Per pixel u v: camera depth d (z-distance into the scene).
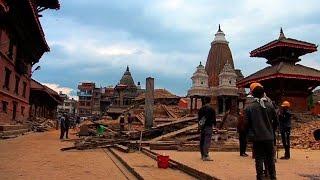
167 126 23.88
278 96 39.28
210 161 11.17
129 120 36.16
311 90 39.97
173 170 10.18
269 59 43.53
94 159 13.55
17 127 30.95
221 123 30.27
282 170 9.40
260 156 6.90
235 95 59.75
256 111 6.95
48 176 8.98
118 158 13.86
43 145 20.41
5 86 29.59
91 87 140.75
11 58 30.81
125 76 108.19
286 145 12.78
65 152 16.55
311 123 30.55
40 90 56.41
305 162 11.62
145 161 12.12
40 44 40.38
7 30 28.20
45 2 40.41
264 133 6.80
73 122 61.25
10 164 11.15
